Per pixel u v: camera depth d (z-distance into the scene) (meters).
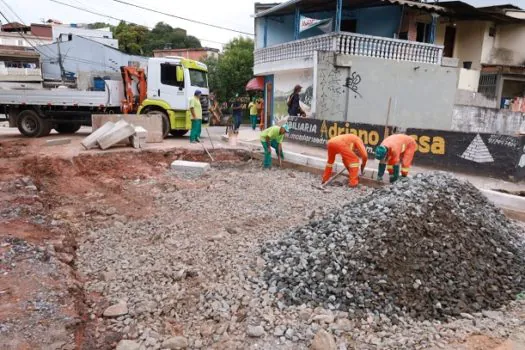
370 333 3.51
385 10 17.66
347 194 8.33
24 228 5.73
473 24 20.66
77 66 33.88
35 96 14.53
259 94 28.80
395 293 3.95
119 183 9.32
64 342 3.20
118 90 14.86
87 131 18.12
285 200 7.90
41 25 46.31
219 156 12.48
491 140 9.20
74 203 7.80
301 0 16.47
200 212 7.15
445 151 10.05
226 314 3.81
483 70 20.78
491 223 5.32
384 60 15.77
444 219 4.88
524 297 4.16
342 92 15.38
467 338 3.44
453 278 4.22
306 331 3.51
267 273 4.50
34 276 4.22
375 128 11.31
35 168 9.88
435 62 16.88
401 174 8.63
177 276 4.55
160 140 13.68
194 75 14.64
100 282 4.53
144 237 5.94
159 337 3.48
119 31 47.47
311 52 16.33
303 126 14.03
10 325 3.31
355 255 4.28
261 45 21.95
